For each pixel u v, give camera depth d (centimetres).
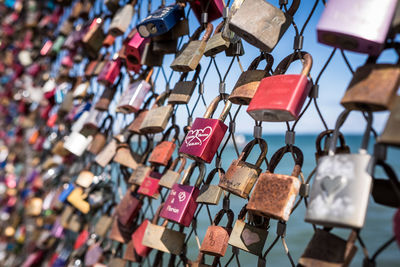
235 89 116
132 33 180
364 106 79
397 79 74
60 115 263
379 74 76
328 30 80
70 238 239
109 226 188
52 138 269
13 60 368
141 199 166
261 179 100
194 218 134
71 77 263
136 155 173
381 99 73
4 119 369
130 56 170
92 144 204
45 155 284
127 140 181
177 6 143
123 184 201
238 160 117
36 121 327
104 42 207
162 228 138
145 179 153
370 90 75
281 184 95
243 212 114
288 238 681
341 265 79
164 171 148
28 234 282
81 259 202
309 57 100
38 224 270
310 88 99
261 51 115
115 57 195
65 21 275
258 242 108
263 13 106
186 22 145
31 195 282
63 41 283
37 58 342
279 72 106
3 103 368
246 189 111
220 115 125
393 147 73
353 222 72
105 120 206
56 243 248
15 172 333
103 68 200
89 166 208
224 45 123
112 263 169
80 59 249
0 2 378
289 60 106
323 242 85
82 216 216
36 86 326
